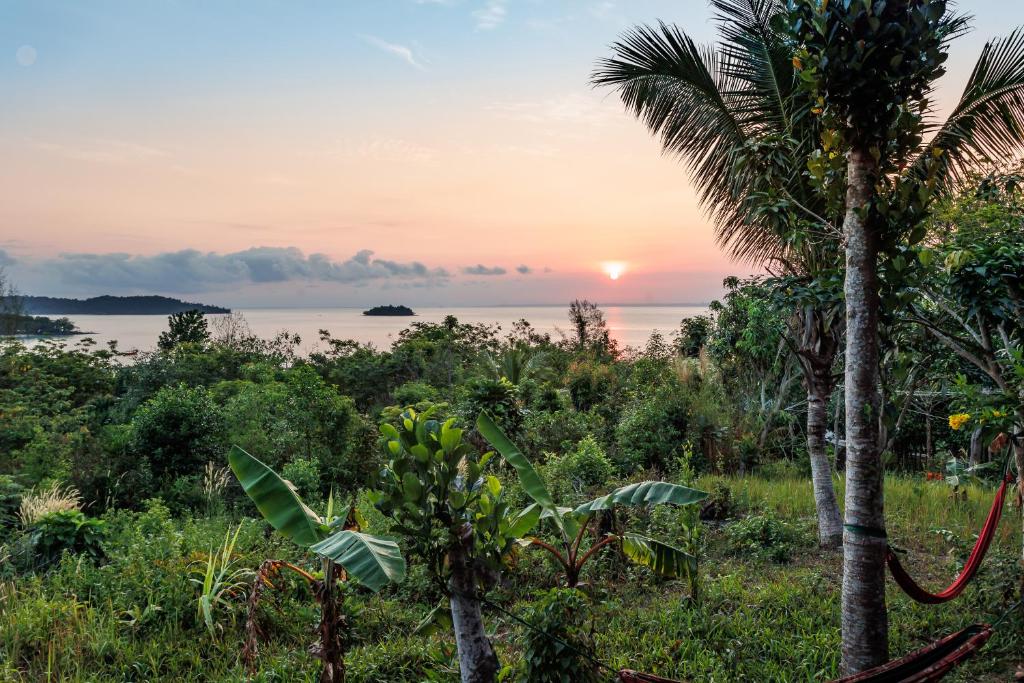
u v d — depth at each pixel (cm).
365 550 391
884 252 490
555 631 467
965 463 1214
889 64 452
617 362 2594
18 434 1558
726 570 812
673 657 577
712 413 1636
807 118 784
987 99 772
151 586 693
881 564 474
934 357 765
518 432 1505
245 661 575
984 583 676
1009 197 723
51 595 701
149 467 1247
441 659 567
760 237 949
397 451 465
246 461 466
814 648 561
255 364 2595
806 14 481
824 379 927
